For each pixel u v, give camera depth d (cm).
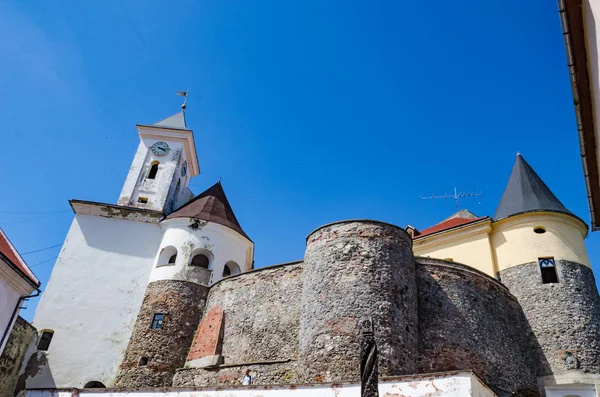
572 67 772
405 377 1378
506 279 2544
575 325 2234
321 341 1853
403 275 2039
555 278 2416
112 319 2755
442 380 1323
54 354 2619
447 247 2866
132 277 2905
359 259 2011
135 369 2477
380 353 1764
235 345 2327
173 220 3039
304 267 2198
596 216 1094
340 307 1897
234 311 2467
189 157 3897
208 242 2978
